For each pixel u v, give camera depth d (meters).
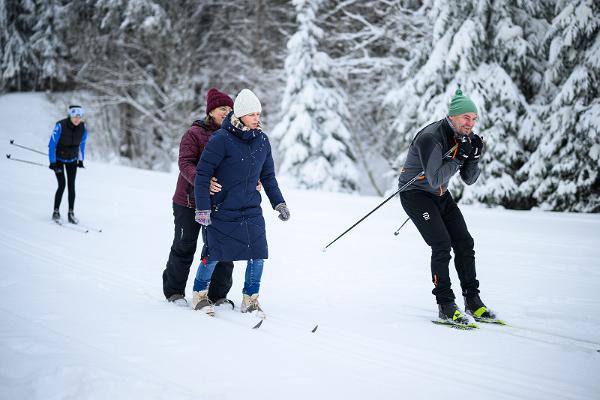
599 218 14.62
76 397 3.58
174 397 3.64
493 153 20.77
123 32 35.09
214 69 37.59
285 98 27.94
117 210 13.48
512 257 9.65
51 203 13.34
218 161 5.62
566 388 4.21
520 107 20.80
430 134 5.85
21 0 38.28
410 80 23.38
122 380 3.81
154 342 4.76
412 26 27.31
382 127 32.09
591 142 18.92
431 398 3.96
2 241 8.97
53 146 10.91
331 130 27.66
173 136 35.72
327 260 9.30
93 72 36.78
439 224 6.02
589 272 8.50
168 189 17.80
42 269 7.37
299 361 4.54
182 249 6.14
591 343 5.25
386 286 7.64
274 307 6.43
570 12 18.97
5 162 20.00
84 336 4.80
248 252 5.73
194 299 5.99
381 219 13.61
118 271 7.69
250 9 35.53
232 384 3.98
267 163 6.01
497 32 20.84
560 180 19.80
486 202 21.12
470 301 6.09
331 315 6.12
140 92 37.12
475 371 4.52
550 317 6.16
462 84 20.83
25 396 3.56
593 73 18.89
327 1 31.34
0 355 4.14
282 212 5.91
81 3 36.78
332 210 14.86
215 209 5.74
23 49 38.34
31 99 38.94
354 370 4.43
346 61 29.77
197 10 36.50
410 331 5.57
